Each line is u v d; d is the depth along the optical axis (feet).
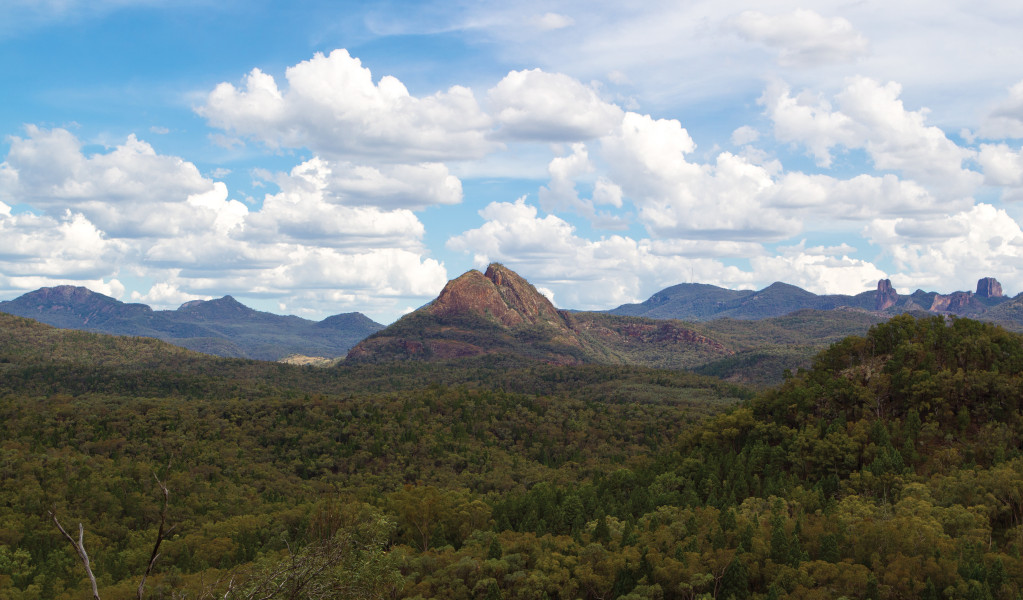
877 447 513.04
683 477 556.51
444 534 503.20
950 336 629.92
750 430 617.62
